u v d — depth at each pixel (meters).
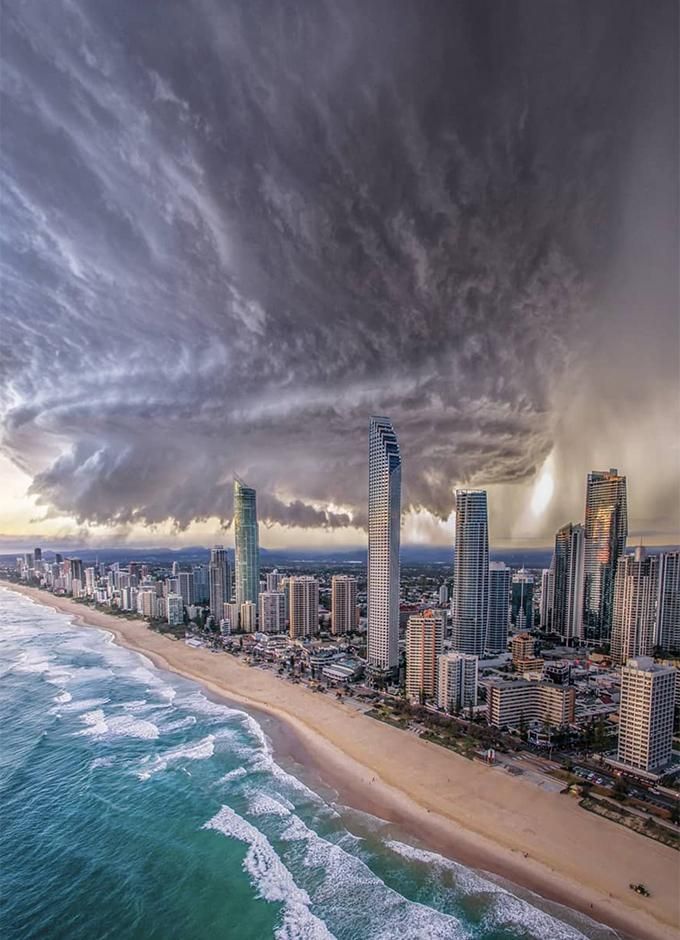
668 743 135.62
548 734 152.12
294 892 93.81
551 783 128.75
